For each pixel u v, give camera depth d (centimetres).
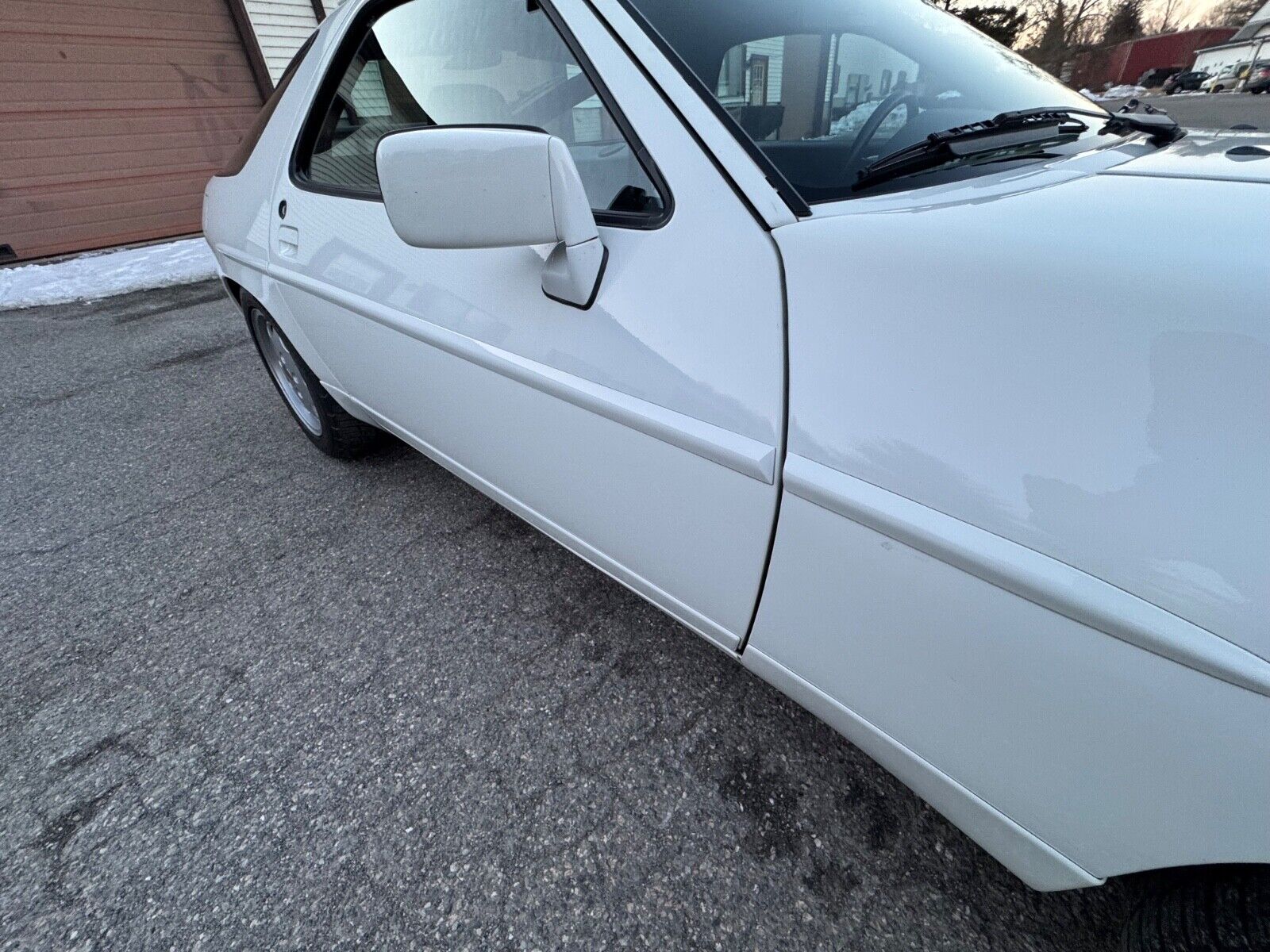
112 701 159
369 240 156
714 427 93
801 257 84
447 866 121
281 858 123
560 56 111
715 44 105
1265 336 58
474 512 225
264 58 673
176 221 670
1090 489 63
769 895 115
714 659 161
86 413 324
